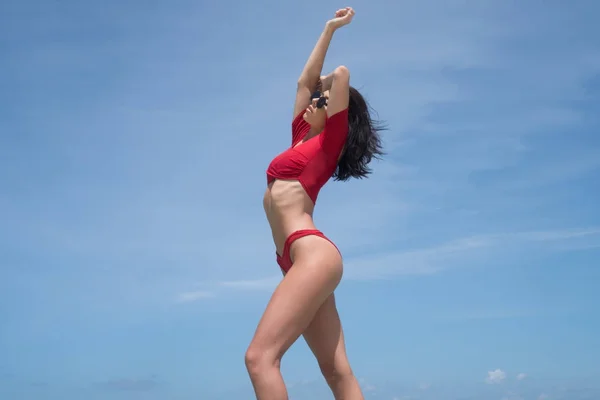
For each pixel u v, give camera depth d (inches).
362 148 193.6
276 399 156.1
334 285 169.3
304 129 195.3
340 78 179.5
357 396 180.1
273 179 182.7
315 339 182.2
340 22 197.6
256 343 159.6
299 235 170.7
